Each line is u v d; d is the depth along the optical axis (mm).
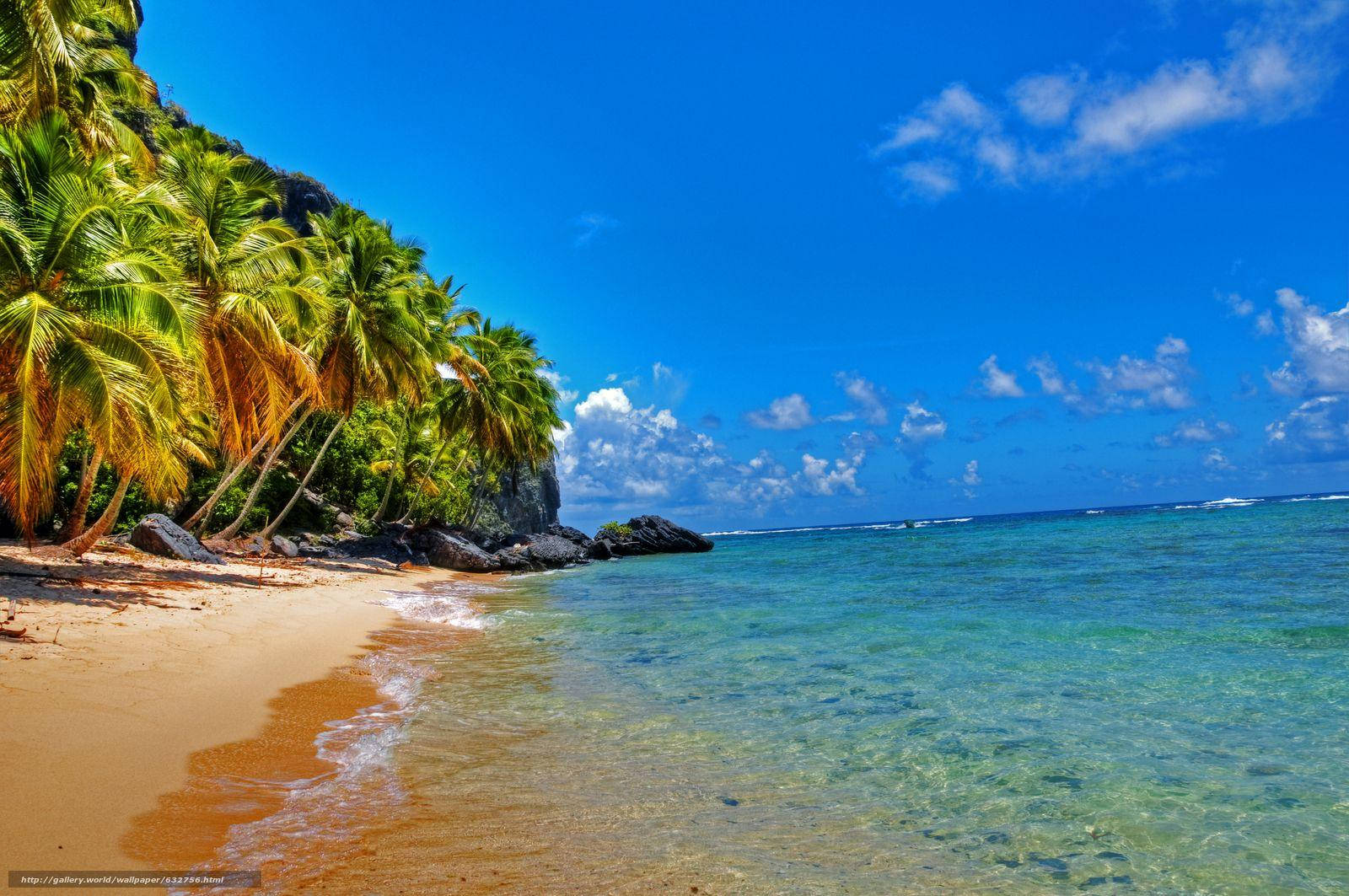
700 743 7457
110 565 19188
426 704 9102
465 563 39125
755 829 5336
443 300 40188
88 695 7609
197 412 27234
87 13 19906
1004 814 5516
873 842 5094
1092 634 12547
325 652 12273
